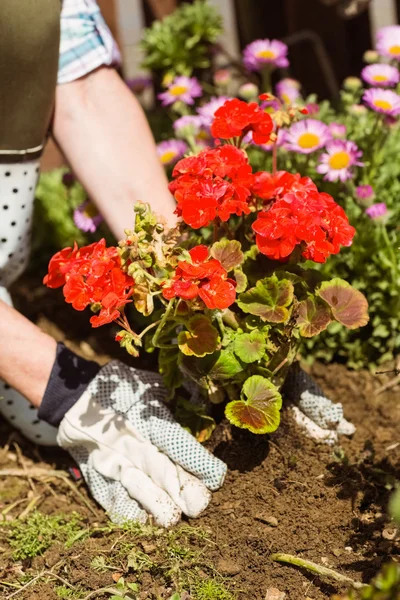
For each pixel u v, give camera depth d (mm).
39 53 1305
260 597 1201
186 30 1957
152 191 1384
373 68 1590
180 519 1279
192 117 1617
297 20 2029
